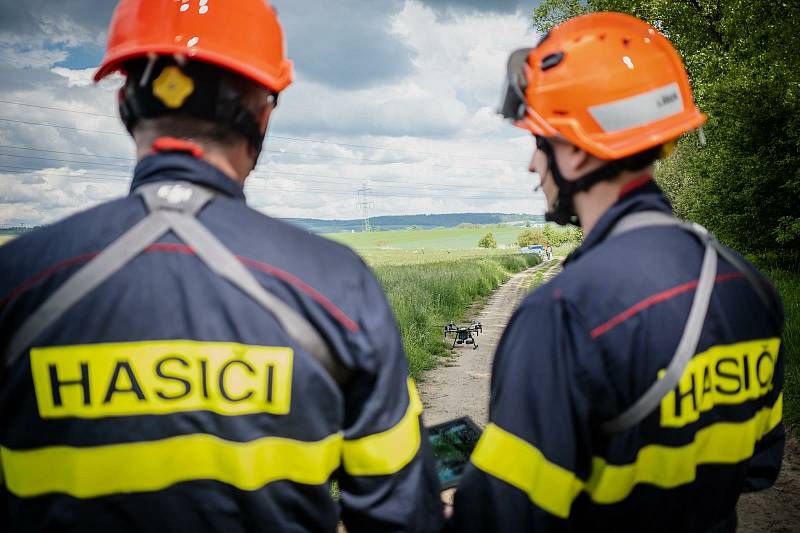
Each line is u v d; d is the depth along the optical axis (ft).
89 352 3.02
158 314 3.07
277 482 3.17
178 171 3.34
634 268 3.56
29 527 3.03
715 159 55.83
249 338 3.13
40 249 3.17
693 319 3.53
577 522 3.84
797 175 49.24
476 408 21.56
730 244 57.93
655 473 3.55
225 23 3.46
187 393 3.07
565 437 3.48
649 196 3.98
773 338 4.11
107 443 3.01
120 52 3.41
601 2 67.31
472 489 3.83
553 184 4.34
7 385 3.05
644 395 3.45
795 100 43.45
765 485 4.46
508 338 3.86
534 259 192.13
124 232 3.18
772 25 44.88
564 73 4.07
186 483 3.07
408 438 3.58
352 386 3.44
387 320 3.48
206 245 3.17
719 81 48.83
